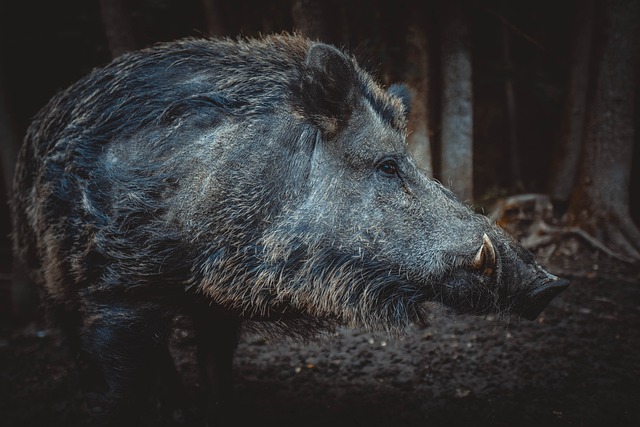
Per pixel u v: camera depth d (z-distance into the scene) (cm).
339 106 329
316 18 562
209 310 366
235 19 753
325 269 331
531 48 1205
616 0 818
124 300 344
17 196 436
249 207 326
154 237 329
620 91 835
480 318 582
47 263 383
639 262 794
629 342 521
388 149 335
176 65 361
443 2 785
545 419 393
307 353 541
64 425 456
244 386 479
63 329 434
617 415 389
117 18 646
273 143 332
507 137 1257
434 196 334
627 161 847
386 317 335
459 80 787
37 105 930
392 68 734
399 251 328
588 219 859
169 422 438
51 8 882
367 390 461
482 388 447
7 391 544
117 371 344
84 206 346
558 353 498
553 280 307
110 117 353
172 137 336
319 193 332
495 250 310
